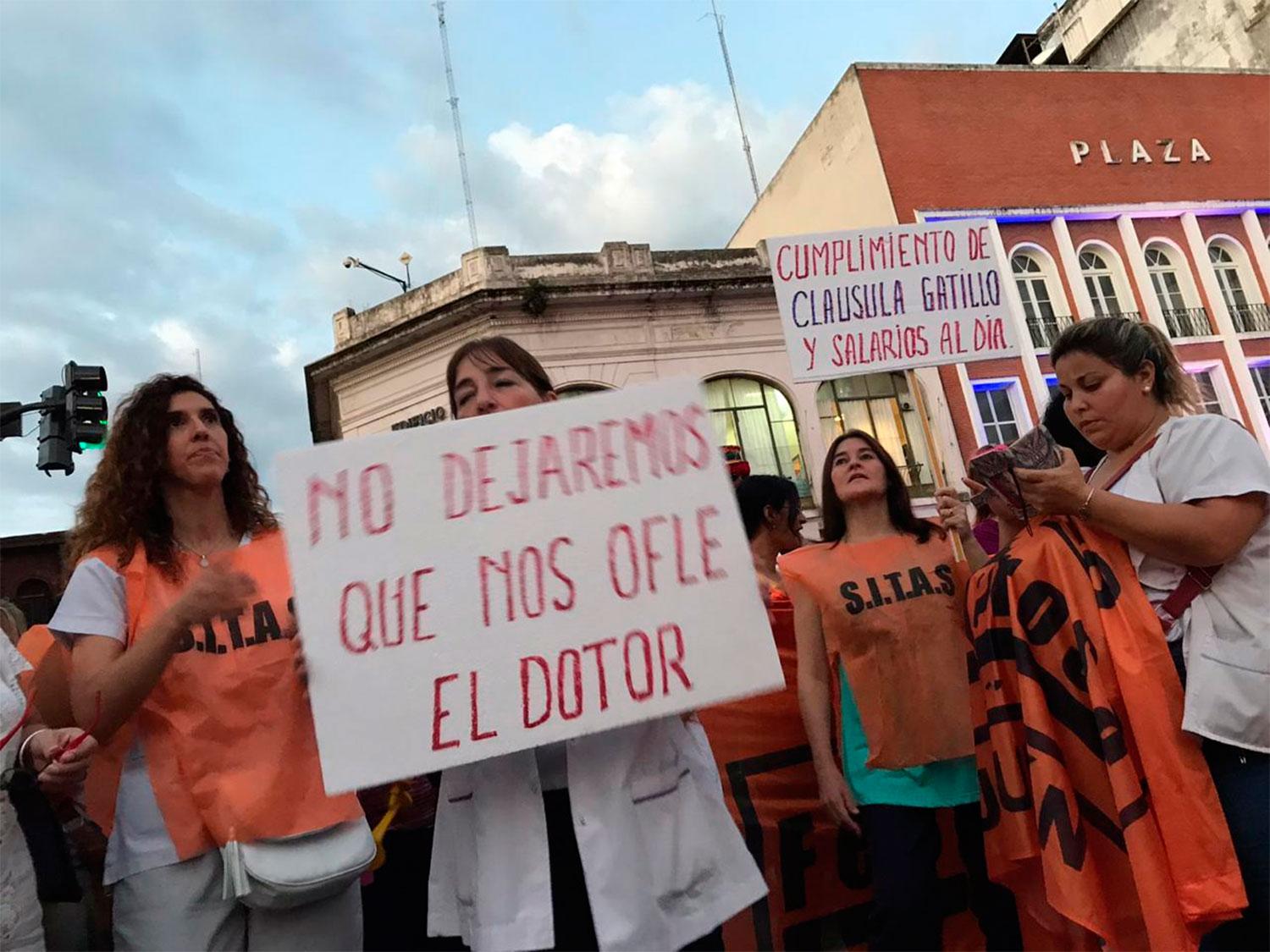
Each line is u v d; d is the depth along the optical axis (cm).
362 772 140
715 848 160
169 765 163
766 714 278
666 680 149
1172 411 198
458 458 157
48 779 157
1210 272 1669
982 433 1488
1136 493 185
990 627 211
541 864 147
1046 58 2375
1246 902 160
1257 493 170
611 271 1453
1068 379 199
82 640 164
